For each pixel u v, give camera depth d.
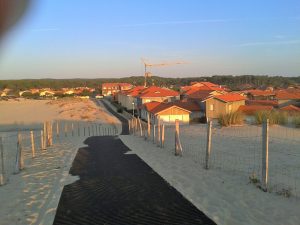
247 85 159.75
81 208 9.31
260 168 13.04
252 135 22.20
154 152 19.42
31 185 12.18
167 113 53.22
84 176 13.52
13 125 61.47
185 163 15.07
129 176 13.19
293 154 15.53
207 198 9.70
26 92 175.00
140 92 84.75
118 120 67.19
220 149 17.97
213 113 53.50
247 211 8.48
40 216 8.73
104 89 163.00
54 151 22.16
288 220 7.80
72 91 181.75
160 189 10.98
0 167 16.50
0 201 10.16
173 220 8.12
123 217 8.49
